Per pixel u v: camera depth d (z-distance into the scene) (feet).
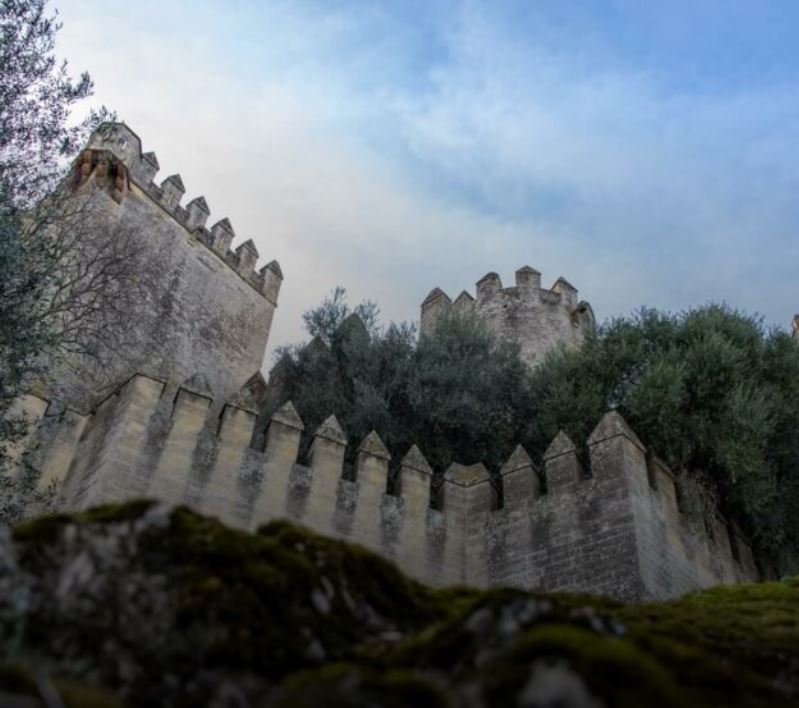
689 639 14.49
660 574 45.21
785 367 65.36
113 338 76.33
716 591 24.12
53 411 62.39
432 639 11.78
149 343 92.63
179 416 49.14
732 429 56.08
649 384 58.44
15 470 50.11
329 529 49.78
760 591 23.20
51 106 41.73
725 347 60.95
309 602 13.14
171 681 10.53
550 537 49.29
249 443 50.49
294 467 51.19
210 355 103.24
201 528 13.74
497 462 67.77
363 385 72.02
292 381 83.05
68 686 9.54
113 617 11.43
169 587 12.21
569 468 51.75
